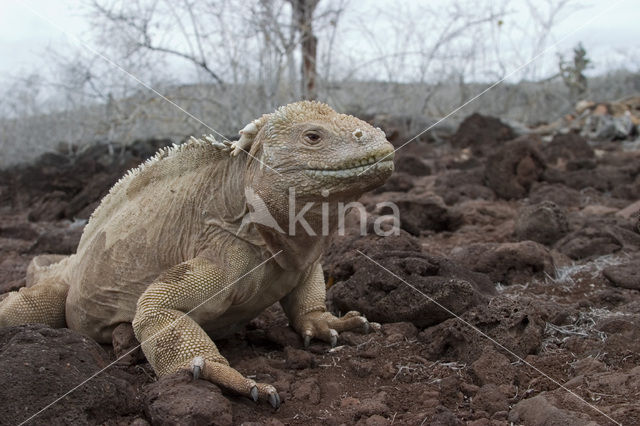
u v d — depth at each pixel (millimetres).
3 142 2869
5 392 509
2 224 1643
